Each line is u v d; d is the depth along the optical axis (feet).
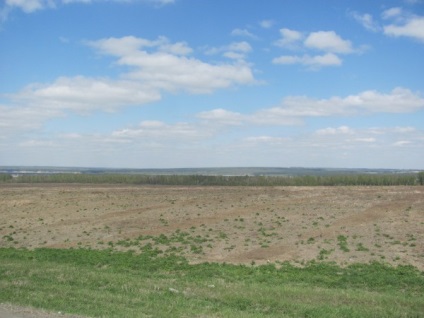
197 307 41.16
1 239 102.47
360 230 93.09
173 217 115.75
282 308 42.37
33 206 138.21
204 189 163.12
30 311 37.47
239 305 43.24
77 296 43.78
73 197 150.71
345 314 40.01
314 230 95.76
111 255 82.64
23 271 59.77
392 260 73.15
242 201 132.57
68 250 88.63
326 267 69.87
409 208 110.22
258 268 70.08
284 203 126.52
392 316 39.81
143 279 57.00
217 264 73.72
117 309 38.73
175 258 79.25
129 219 115.85
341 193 137.28
